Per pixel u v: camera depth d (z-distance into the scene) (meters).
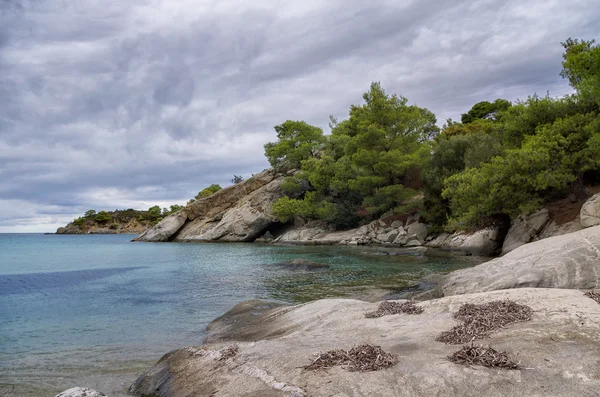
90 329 12.88
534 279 11.89
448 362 5.51
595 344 5.64
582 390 4.58
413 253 33.97
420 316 8.67
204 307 16.23
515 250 15.02
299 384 5.37
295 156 71.69
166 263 35.19
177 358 7.93
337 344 7.11
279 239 63.47
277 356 6.64
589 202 21.64
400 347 6.55
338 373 5.47
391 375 5.27
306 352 6.66
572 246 12.97
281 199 63.00
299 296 17.41
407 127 52.09
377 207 49.72
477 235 32.75
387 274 22.75
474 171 30.80
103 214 177.62
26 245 80.62
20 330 12.78
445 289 14.00
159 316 14.72
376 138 49.22
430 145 53.72
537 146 26.25
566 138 25.75
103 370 9.01
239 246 57.38
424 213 43.44
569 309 7.24
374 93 50.34
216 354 7.44
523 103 32.97
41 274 28.62
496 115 67.38
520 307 7.64
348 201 57.53
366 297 16.42
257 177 78.06
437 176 41.41
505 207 27.52
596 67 23.55
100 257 44.16
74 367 9.23
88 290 20.89
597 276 11.19
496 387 4.80
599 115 24.97
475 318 7.37
